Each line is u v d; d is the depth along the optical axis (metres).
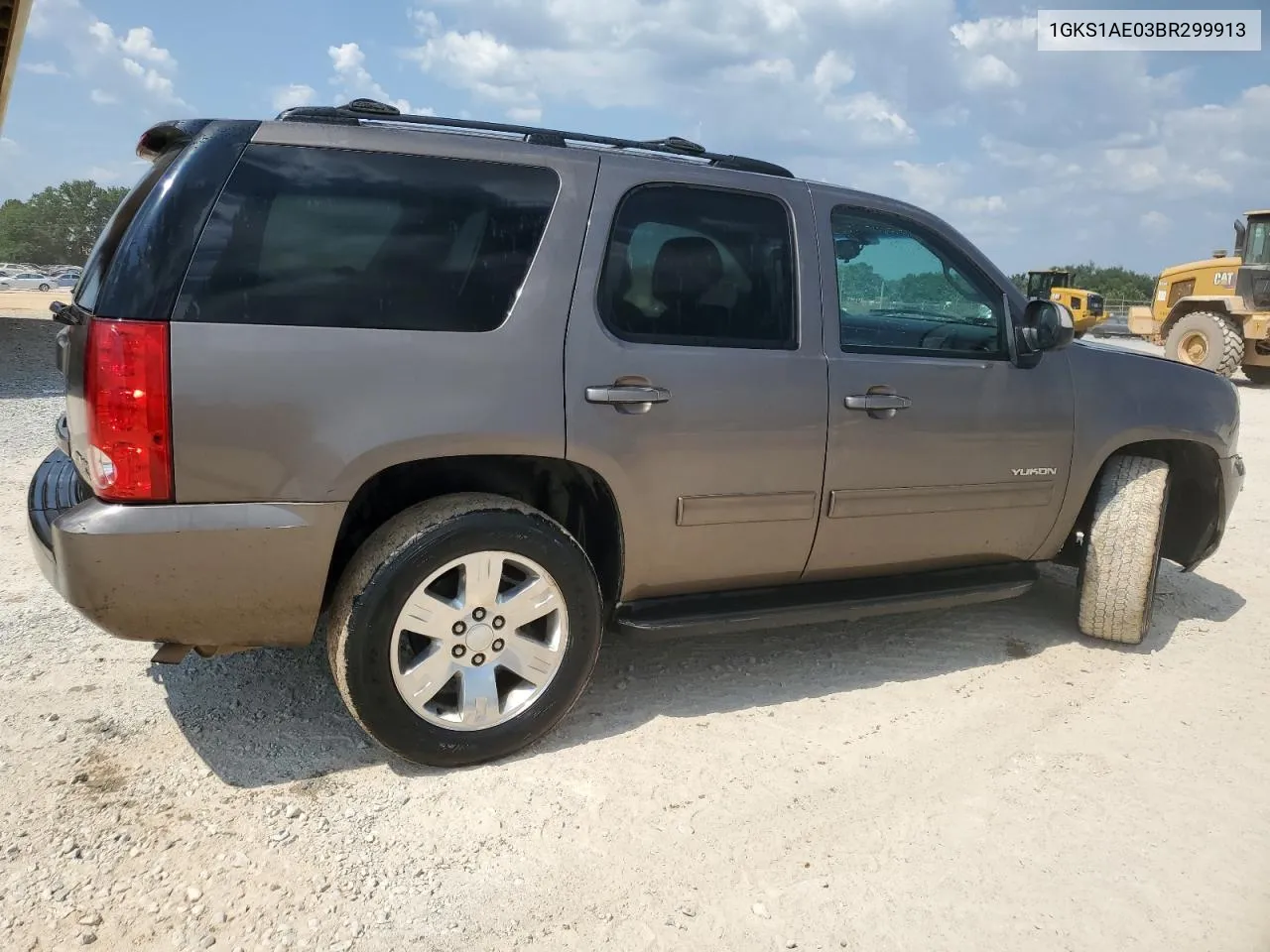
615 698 3.50
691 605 3.35
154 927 2.22
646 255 3.11
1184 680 3.86
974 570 4.00
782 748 3.18
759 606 3.42
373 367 2.67
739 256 3.27
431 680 2.85
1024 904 2.44
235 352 2.52
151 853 2.48
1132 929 2.36
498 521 2.83
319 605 2.74
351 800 2.76
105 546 2.45
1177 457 4.50
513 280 2.88
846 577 3.69
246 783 2.82
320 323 2.63
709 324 3.20
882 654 4.01
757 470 3.24
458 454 2.79
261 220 2.60
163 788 2.77
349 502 2.68
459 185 2.86
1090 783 3.03
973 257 3.79
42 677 3.43
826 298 3.40
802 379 3.29
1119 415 4.03
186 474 2.50
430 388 2.73
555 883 2.45
